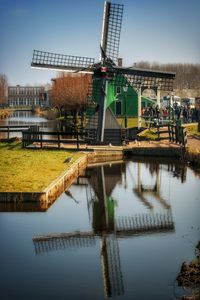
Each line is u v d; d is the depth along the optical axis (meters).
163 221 16.66
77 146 33.28
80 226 16.17
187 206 18.91
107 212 18.12
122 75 36.28
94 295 10.70
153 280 11.34
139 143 36.53
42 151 32.53
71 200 20.25
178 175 26.23
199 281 10.82
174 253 13.22
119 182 24.45
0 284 11.41
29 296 10.73
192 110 54.78
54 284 11.35
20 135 50.59
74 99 62.12
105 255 13.27
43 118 93.31
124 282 11.27
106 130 35.72
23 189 19.09
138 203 19.64
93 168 29.17
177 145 34.47
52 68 35.84
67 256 13.30
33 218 17.19
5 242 14.52
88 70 35.94
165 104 69.94
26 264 12.71
